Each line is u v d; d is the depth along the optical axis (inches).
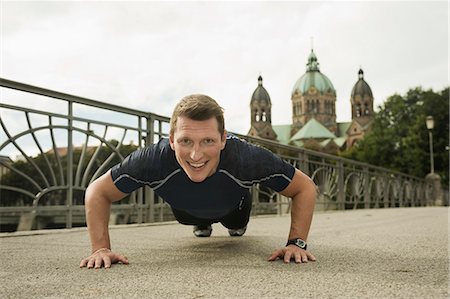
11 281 70.8
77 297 60.4
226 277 72.6
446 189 943.0
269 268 80.8
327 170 367.9
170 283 68.4
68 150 174.4
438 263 85.4
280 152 301.7
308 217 93.6
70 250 110.2
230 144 88.0
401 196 583.2
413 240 127.5
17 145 157.9
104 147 190.1
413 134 1401.3
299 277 72.1
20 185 162.2
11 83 148.9
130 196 204.8
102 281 70.3
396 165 1491.1
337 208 383.9
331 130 3934.5
